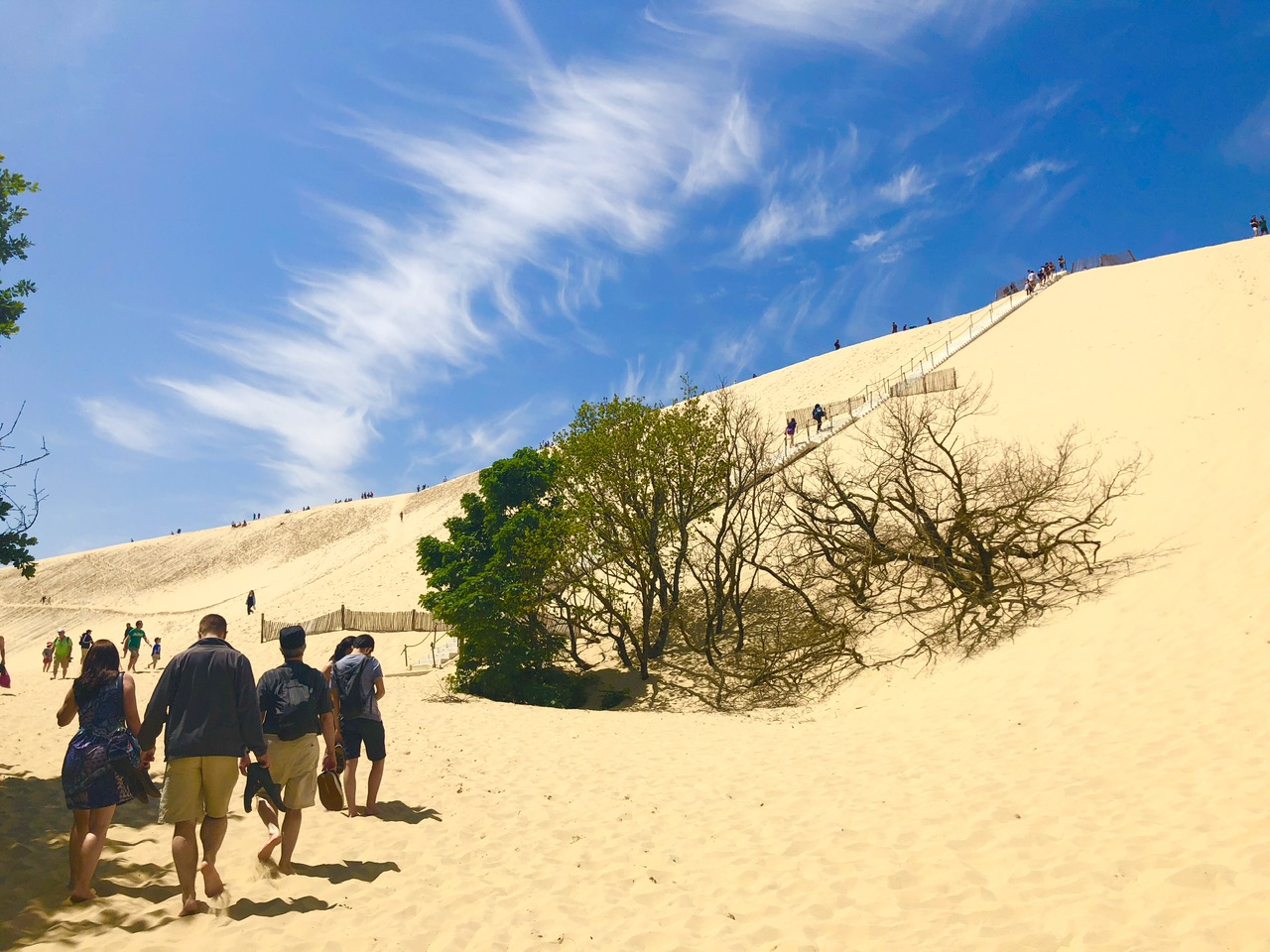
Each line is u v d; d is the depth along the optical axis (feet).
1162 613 39.19
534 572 74.28
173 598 291.58
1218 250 143.64
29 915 16.38
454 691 72.79
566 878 19.53
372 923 16.62
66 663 88.12
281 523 364.58
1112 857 17.92
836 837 21.31
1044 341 122.52
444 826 23.82
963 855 19.25
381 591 171.32
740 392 232.73
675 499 72.54
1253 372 76.74
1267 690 27.86
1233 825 18.52
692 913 17.01
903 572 62.44
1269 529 43.09
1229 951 13.29
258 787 19.79
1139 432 70.49
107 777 17.71
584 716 51.21
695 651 73.15
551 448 82.38
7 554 27.58
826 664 59.67
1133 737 27.02
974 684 41.73
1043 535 56.75
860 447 95.81
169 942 15.44
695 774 29.78
